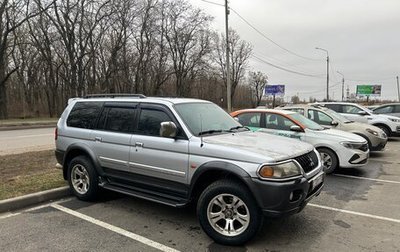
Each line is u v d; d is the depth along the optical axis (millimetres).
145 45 44781
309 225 4969
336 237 4555
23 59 43594
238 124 5805
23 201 5750
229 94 26344
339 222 5109
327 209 5730
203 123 5148
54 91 44375
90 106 6285
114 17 36406
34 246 4246
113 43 40031
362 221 5164
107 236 4570
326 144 8492
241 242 4227
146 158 5109
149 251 4145
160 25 46938
